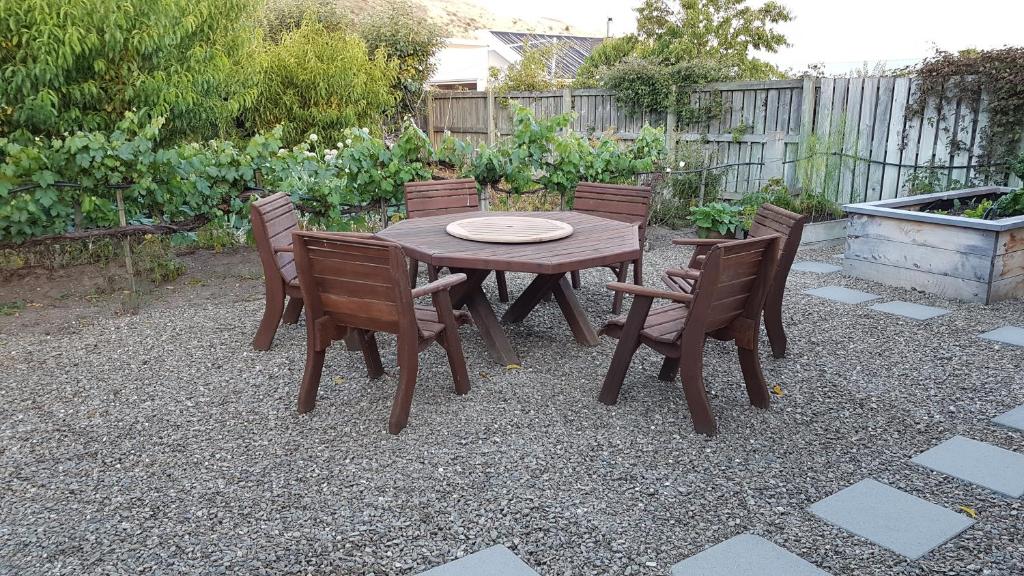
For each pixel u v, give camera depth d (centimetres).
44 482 276
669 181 849
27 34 527
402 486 272
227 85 754
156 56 621
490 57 2181
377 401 354
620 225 469
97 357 414
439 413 339
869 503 260
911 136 786
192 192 535
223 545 234
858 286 591
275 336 454
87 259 575
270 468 287
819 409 346
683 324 320
